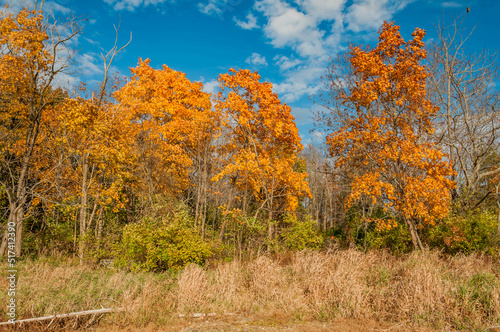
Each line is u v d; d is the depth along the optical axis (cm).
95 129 1408
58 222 1973
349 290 690
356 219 1948
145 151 1753
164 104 1862
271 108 2009
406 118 1464
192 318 651
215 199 2034
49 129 1625
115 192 1574
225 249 1469
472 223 1288
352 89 1584
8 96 1388
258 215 1961
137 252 1147
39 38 1303
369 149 1520
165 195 1738
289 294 725
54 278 828
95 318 620
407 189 1323
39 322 571
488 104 1572
